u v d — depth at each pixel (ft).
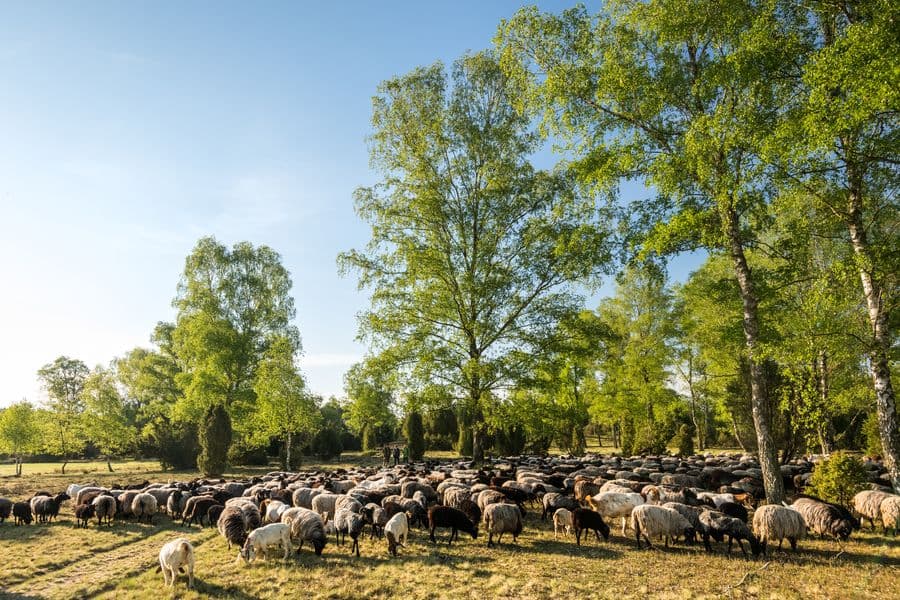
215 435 121.19
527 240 83.10
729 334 61.00
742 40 45.34
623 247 61.00
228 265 160.76
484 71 88.58
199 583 36.55
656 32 52.11
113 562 44.65
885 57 34.19
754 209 54.70
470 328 83.51
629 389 141.90
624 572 35.88
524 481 67.10
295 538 45.39
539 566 37.81
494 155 87.45
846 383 68.03
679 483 68.74
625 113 55.98
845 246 66.18
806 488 58.34
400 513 45.44
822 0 45.34
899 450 46.11
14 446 138.82
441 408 84.28
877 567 34.99
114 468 161.58
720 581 33.53
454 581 35.24
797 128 40.63
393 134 87.92
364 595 33.30
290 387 136.98
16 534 55.57
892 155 46.26
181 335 148.97
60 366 205.87
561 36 55.93
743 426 88.94
